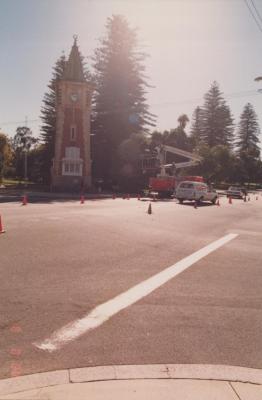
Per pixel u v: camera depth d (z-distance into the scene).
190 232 16.28
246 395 4.18
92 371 4.63
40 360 4.90
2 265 9.21
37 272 8.80
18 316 6.32
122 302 7.20
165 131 82.06
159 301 7.35
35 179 84.56
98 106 69.81
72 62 58.91
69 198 38.62
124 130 69.25
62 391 4.17
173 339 5.68
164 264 10.27
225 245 13.58
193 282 8.71
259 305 7.36
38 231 13.95
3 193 44.91
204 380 4.48
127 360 4.96
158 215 22.14
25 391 4.16
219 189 95.12
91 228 15.33
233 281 8.93
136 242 13.09
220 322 6.43
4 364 4.77
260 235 16.34
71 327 5.98
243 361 5.05
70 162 57.34
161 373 4.62
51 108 77.31
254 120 119.88
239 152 115.31
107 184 65.19
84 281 8.34
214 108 107.88
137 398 4.06
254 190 109.62
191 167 75.81
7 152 60.91
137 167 61.72
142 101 71.88
